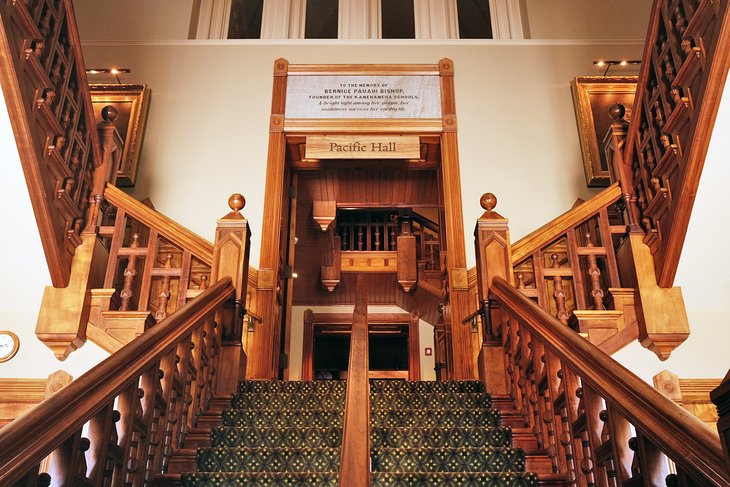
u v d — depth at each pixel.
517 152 5.89
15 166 3.69
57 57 3.88
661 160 4.01
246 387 3.93
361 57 6.30
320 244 8.42
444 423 3.38
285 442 3.11
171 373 2.94
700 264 4.22
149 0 6.60
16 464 1.69
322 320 9.52
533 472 2.75
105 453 2.22
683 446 1.79
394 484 2.60
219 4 6.80
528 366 3.42
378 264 8.86
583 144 5.86
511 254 4.46
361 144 5.88
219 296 3.77
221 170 5.83
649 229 4.34
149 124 6.02
